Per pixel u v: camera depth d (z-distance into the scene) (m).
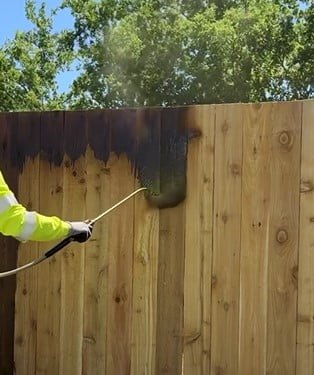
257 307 3.64
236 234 3.72
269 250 3.61
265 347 3.60
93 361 4.24
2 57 23.83
